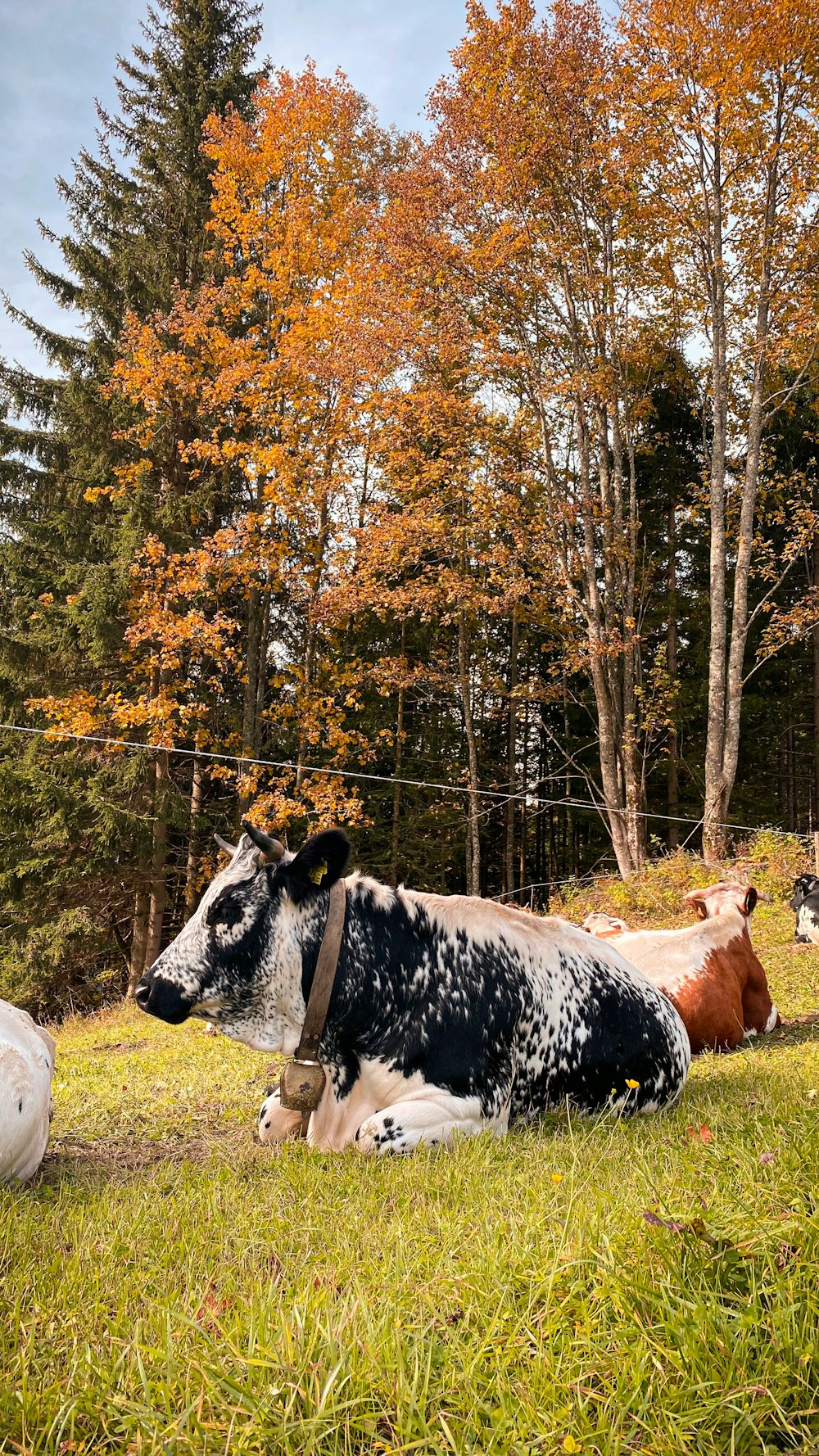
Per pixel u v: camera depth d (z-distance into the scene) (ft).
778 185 62.59
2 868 71.20
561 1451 6.66
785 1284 7.97
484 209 64.13
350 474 67.46
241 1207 12.07
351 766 89.61
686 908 52.19
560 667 83.05
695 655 100.22
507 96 61.21
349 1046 16.47
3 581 72.13
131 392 70.23
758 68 58.03
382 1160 14.53
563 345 66.74
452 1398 7.18
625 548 70.79
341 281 65.72
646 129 60.95
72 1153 16.89
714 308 63.93
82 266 74.59
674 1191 10.22
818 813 106.52
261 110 71.67
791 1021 27.94
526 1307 8.16
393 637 94.48
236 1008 16.85
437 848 94.02
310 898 16.61
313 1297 8.42
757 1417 6.89
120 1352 7.91
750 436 63.82
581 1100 17.42
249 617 74.23
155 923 70.85
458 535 66.13
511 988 16.90
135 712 63.10
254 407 66.18
